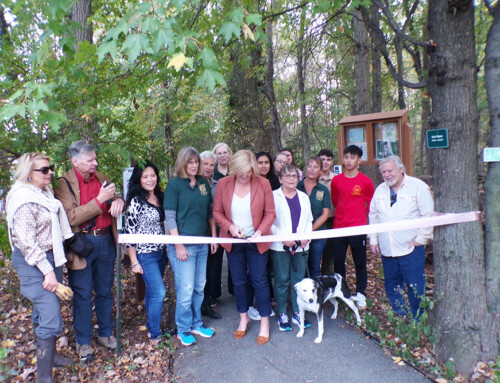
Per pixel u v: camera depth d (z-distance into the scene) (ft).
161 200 11.56
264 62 30.17
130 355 10.55
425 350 10.01
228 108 35.76
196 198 11.09
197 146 51.96
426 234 10.61
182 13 10.36
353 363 9.86
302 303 11.02
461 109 9.27
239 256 11.25
